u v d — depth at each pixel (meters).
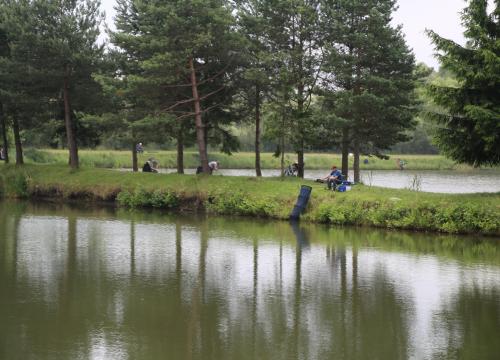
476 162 25.38
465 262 19.02
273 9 32.81
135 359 10.91
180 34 32.38
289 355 11.14
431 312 13.80
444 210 24.25
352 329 12.60
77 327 12.69
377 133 33.22
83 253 20.41
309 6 33.00
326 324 12.96
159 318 13.30
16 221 28.27
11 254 20.17
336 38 32.69
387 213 25.69
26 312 13.70
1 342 11.77
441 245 21.88
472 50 23.94
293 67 33.44
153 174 36.84
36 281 16.50
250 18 33.12
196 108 34.03
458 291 15.56
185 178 34.50
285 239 23.36
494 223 23.08
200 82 33.97
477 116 22.28
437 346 11.63
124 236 24.03
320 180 32.12
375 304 14.41
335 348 11.52
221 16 32.53
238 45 32.75
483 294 15.27
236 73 34.62
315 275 17.33
